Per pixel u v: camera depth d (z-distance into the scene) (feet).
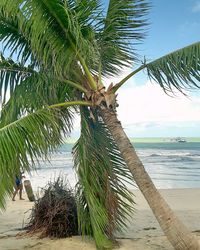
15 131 20.17
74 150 24.59
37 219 28.91
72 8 21.86
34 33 21.09
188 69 22.47
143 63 23.91
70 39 22.17
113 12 25.09
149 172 123.24
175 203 50.62
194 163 166.30
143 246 24.89
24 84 24.70
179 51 23.24
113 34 25.35
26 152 20.13
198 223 33.94
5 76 25.90
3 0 20.62
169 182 95.09
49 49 21.91
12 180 19.35
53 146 21.88
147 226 32.40
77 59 23.54
